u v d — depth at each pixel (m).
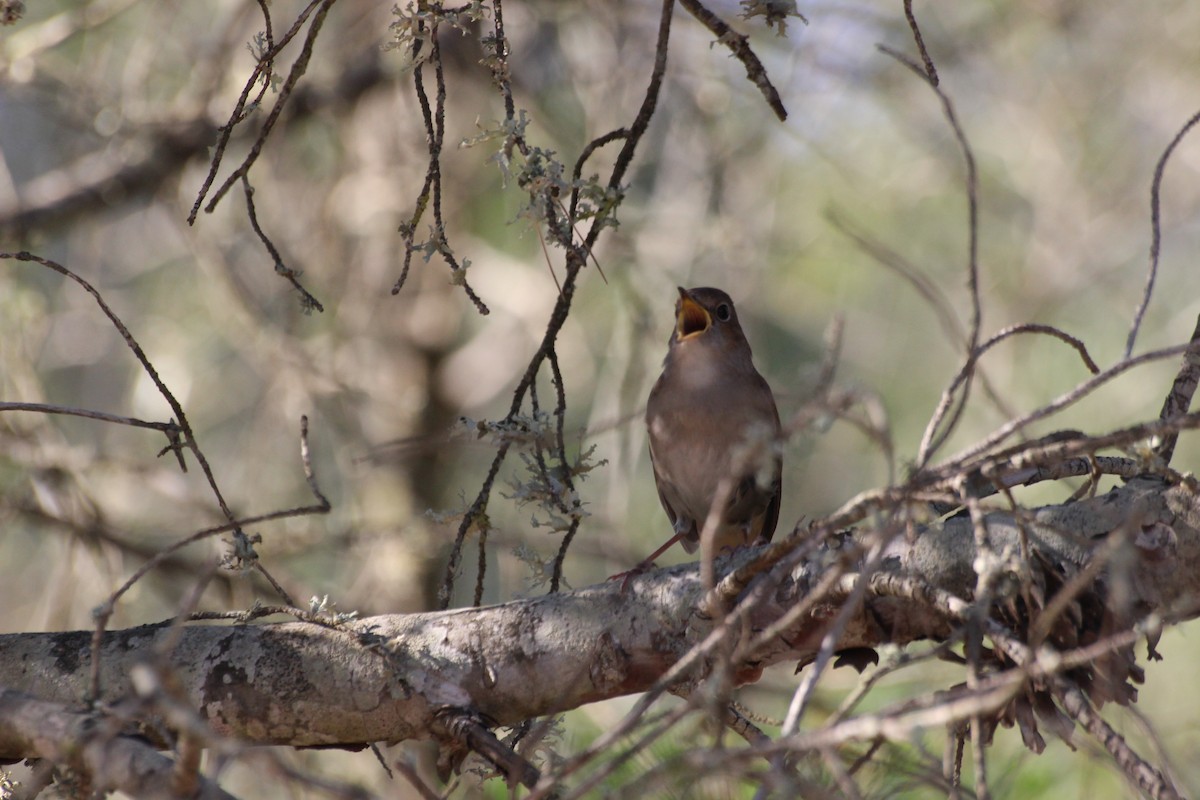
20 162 14.63
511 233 14.47
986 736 4.84
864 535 4.30
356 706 5.54
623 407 11.61
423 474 14.57
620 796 3.79
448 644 5.61
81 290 12.69
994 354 13.85
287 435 12.85
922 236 14.89
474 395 14.77
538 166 5.69
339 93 12.47
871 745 4.30
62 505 10.18
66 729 4.63
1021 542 4.45
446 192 13.96
